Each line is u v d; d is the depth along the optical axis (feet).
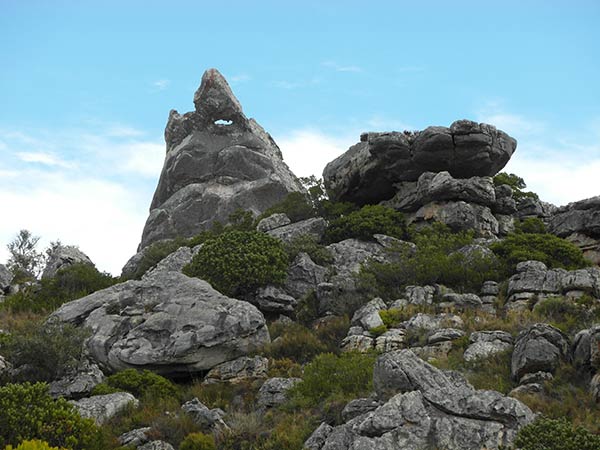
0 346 100.83
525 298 113.60
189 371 104.27
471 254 127.03
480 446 71.10
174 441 82.38
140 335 105.91
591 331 89.66
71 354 100.63
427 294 117.60
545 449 67.05
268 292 123.34
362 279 122.72
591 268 116.67
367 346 104.32
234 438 82.58
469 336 100.89
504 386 88.22
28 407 77.87
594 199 142.41
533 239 132.87
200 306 108.58
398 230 146.41
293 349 107.34
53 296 142.92
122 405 89.71
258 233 132.77
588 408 80.28
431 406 74.84
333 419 82.33
